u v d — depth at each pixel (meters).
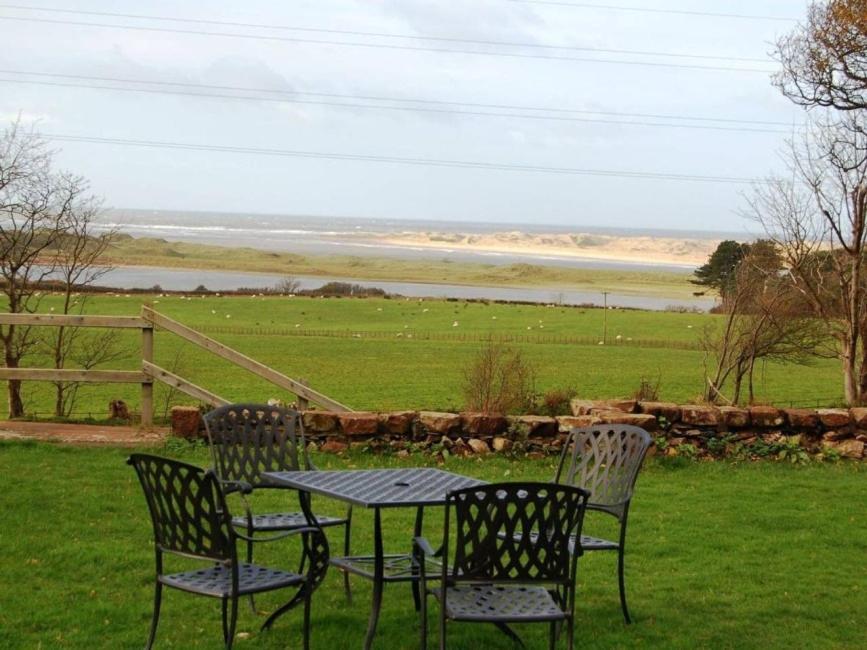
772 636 5.88
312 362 37.34
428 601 6.45
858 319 17.98
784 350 20.61
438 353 41.12
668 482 10.46
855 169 17.73
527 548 4.80
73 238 18.41
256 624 5.87
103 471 9.70
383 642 5.61
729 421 11.76
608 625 6.00
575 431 6.77
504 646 5.61
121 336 40.88
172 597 6.30
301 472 6.05
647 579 7.01
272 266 134.00
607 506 6.20
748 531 8.50
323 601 6.41
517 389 13.96
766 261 20.42
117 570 6.80
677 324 56.84
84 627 5.66
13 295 16.84
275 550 7.46
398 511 8.87
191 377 31.08
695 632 5.91
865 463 11.66
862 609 6.44
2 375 11.08
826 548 8.02
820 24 15.73
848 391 18.12
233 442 6.86
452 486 5.66
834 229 18.17
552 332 52.50
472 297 91.06
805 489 10.27
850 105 15.94
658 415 11.80
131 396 25.88
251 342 43.88
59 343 17.19
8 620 5.70
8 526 7.75
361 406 26.14
